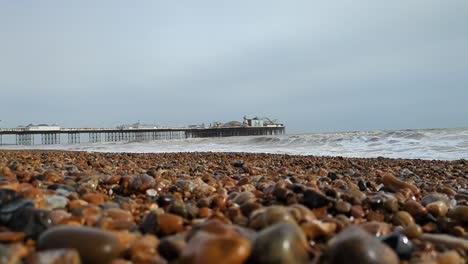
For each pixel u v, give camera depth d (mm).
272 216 2264
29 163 7762
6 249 1533
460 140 20344
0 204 2408
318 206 3090
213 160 12375
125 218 2654
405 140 22109
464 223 2947
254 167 8672
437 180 7289
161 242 1886
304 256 1765
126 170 6680
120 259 1779
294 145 26094
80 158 11242
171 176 5793
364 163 11266
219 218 2654
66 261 1555
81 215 2465
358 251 1701
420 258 1959
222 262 1590
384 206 3207
